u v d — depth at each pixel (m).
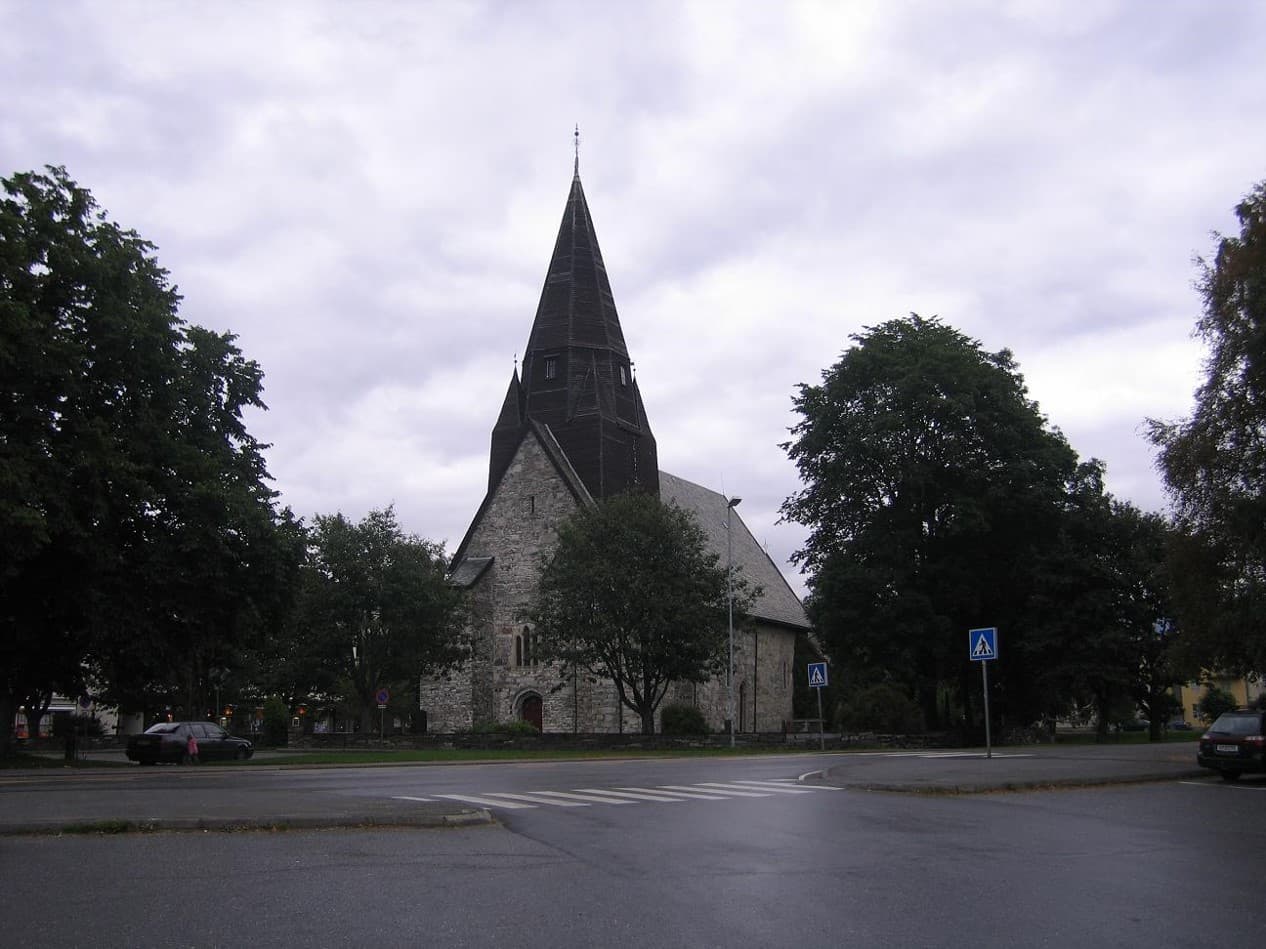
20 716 55.31
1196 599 30.59
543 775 24.91
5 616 32.78
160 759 37.62
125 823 12.86
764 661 67.69
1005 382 49.69
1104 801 17.97
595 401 58.47
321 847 11.78
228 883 9.52
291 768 31.11
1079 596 48.16
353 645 53.25
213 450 36.09
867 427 48.38
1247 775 24.45
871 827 14.02
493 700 57.44
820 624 49.59
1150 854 11.78
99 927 7.80
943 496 49.28
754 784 21.28
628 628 44.59
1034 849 12.09
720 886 9.64
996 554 51.09
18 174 31.58
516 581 57.94
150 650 33.72
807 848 12.05
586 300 60.44
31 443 29.34
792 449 53.09
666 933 7.81
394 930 7.80
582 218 61.91
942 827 14.05
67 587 31.66
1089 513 50.91
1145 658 50.66
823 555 52.28
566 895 9.15
